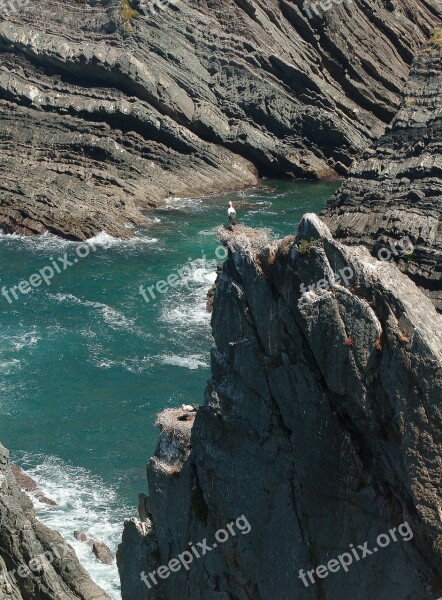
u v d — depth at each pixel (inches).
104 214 3004.4
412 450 742.5
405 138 2832.2
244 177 3577.8
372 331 773.3
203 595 963.3
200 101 3671.3
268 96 3708.2
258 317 873.5
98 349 2150.6
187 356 2123.5
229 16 3764.8
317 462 834.8
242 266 890.7
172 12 3735.2
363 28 3831.2
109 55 3582.7
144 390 1974.7
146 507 1066.7
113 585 1419.8
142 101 3599.9
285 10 3806.6
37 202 3043.8
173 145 3548.2
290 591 870.4
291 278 832.3
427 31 3964.1
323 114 3678.6
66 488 1664.6
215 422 933.2
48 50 3644.2
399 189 2664.9
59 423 1857.8
